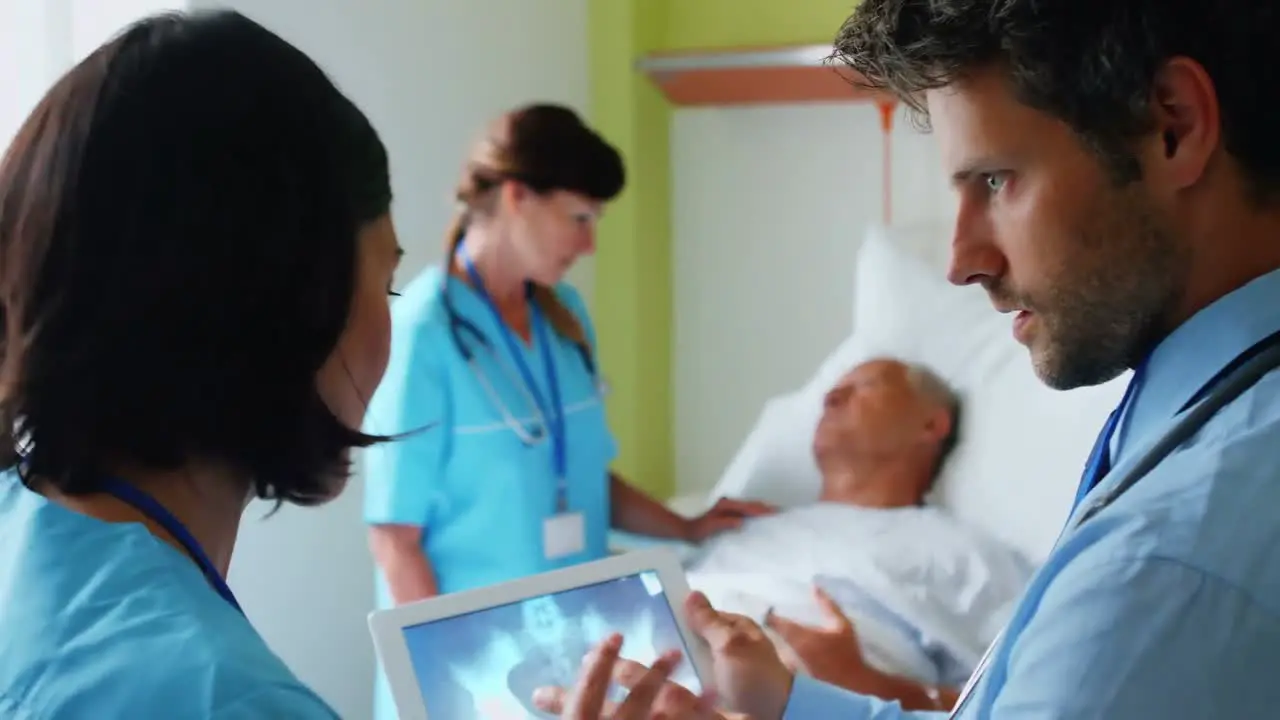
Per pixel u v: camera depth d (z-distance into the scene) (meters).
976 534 2.04
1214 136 0.76
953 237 0.84
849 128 2.82
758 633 1.33
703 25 2.91
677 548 2.36
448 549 2.08
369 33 2.49
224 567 0.82
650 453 3.01
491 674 1.27
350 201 0.79
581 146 2.03
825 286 2.90
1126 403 0.87
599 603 1.35
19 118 2.32
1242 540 0.68
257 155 0.74
